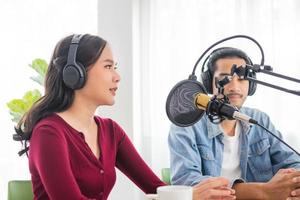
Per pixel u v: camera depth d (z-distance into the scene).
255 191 1.31
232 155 1.62
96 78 1.26
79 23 3.06
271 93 2.55
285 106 2.53
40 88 3.01
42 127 1.22
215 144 1.60
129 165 1.44
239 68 1.07
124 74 2.94
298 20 2.53
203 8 2.77
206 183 1.17
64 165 1.15
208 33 2.76
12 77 3.05
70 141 1.26
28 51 3.05
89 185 1.27
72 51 1.25
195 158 1.51
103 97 1.29
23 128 1.32
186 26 2.83
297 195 1.27
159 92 2.89
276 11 2.58
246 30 2.66
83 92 1.29
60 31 3.06
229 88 1.34
